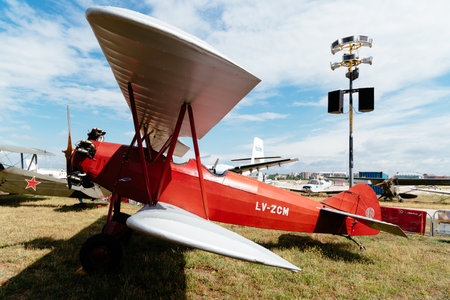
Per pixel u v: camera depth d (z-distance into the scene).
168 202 4.07
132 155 4.20
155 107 3.91
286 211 4.77
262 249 2.31
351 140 12.44
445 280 3.76
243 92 2.72
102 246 3.22
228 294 3.04
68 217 7.17
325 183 27.09
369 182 19.58
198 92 3.02
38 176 9.04
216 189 4.33
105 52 2.56
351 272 3.94
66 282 3.04
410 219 7.55
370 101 11.51
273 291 3.19
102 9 1.80
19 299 2.69
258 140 20.97
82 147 4.16
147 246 4.67
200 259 4.13
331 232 5.18
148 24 1.80
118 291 2.86
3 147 10.70
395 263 4.44
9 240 4.75
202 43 2.07
